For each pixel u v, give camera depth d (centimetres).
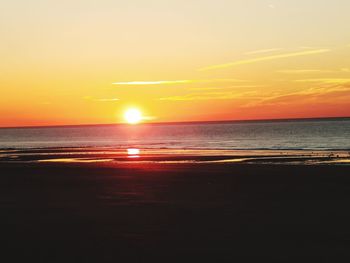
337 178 2917
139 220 1747
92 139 13312
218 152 6078
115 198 2270
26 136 17975
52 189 2608
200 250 1343
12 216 1844
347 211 1870
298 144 7938
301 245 1384
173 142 9788
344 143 8081
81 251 1344
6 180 3059
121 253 1322
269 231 1556
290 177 2998
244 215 1820
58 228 1627
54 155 5984
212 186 2647
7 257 1295
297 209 1925
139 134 18575
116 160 4981
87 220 1755
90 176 3238
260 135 12706
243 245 1390
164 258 1274
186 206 2028
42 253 1328
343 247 1358
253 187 2584
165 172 3434
